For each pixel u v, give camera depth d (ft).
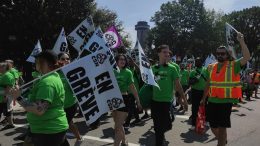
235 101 19.92
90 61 16.26
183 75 45.50
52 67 14.15
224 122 20.02
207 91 22.16
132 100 31.30
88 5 107.76
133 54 34.37
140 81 31.55
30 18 95.81
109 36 32.30
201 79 30.89
